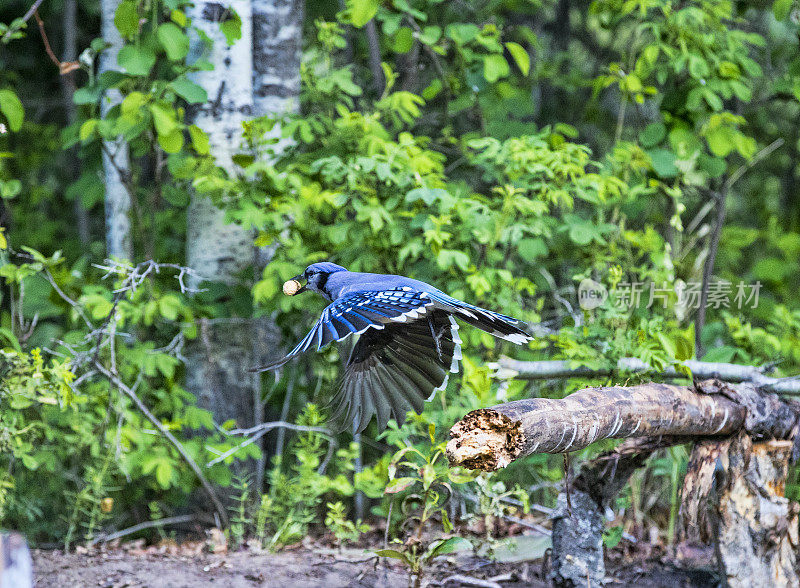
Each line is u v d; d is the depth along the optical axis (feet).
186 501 37.93
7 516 35.17
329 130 38.99
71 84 42.22
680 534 33.37
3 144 59.77
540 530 32.68
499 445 21.22
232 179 37.47
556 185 37.29
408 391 21.58
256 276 38.68
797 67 41.50
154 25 34.83
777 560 27.58
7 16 63.05
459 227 35.68
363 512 39.17
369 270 36.22
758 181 65.72
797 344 38.06
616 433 24.02
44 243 58.03
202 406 38.24
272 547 32.96
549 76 52.70
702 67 38.70
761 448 27.40
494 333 19.47
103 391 35.40
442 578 30.09
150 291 36.55
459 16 51.90
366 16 36.47
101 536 34.42
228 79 38.34
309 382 42.19
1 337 34.65
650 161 39.22
